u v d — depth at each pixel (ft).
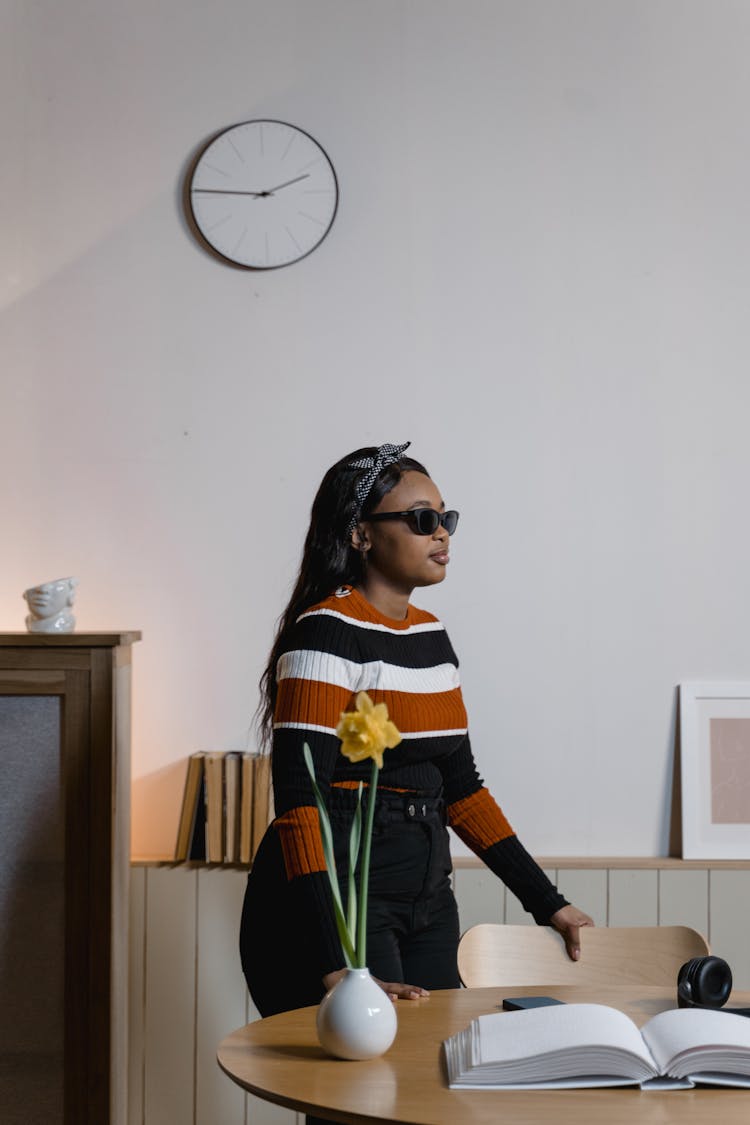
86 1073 8.42
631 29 10.44
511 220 10.42
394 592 6.98
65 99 10.49
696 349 10.37
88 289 10.47
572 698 10.28
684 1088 4.41
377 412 10.37
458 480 10.34
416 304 10.39
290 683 6.40
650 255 10.41
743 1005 5.51
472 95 10.44
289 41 10.46
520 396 10.36
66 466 10.43
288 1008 6.35
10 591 10.37
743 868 9.91
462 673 10.29
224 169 10.37
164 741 10.31
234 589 10.34
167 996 9.73
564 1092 4.35
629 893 9.92
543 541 10.33
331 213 10.35
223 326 10.44
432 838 6.68
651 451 10.34
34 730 8.54
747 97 10.38
